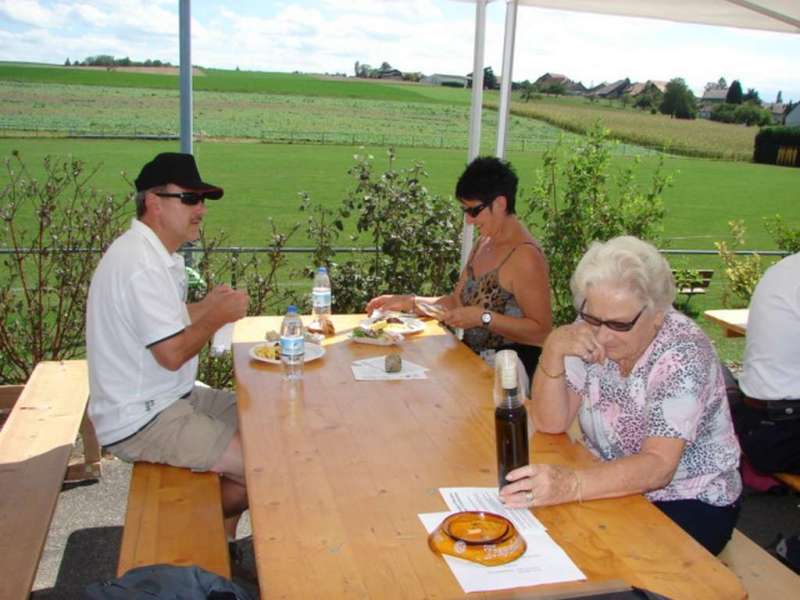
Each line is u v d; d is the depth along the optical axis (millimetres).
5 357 4719
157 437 2711
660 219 6000
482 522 1718
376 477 2012
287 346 2904
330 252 5520
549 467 1885
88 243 4680
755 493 4082
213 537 2275
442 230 5555
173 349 2656
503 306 3486
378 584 1514
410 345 3359
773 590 2232
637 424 2156
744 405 3285
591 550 1672
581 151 5898
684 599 1504
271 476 2012
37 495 2580
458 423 2420
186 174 2775
